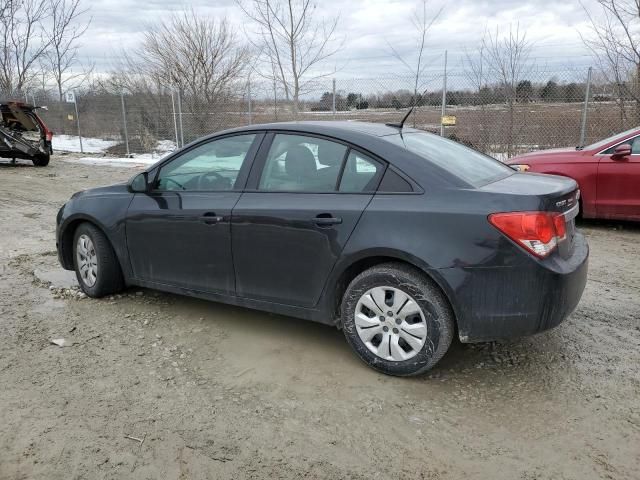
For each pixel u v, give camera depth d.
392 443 2.77
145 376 3.43
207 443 2.77
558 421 2.95
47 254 6.21
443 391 3.26
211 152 4.12
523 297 3.03
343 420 2.97
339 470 2.58
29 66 22.80
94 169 15.12
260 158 3.86
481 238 3.05
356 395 3.21
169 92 18.59
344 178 3.51
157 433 2.84
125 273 4.59
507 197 3.09
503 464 2.61
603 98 11.38
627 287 5.07
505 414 3.02
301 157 3.70
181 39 21.08
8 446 2.73
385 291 3.33
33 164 15.94
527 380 3.38
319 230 3.46
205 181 4.11
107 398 3.17
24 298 4.77
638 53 11.17
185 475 2.54
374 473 2.56
